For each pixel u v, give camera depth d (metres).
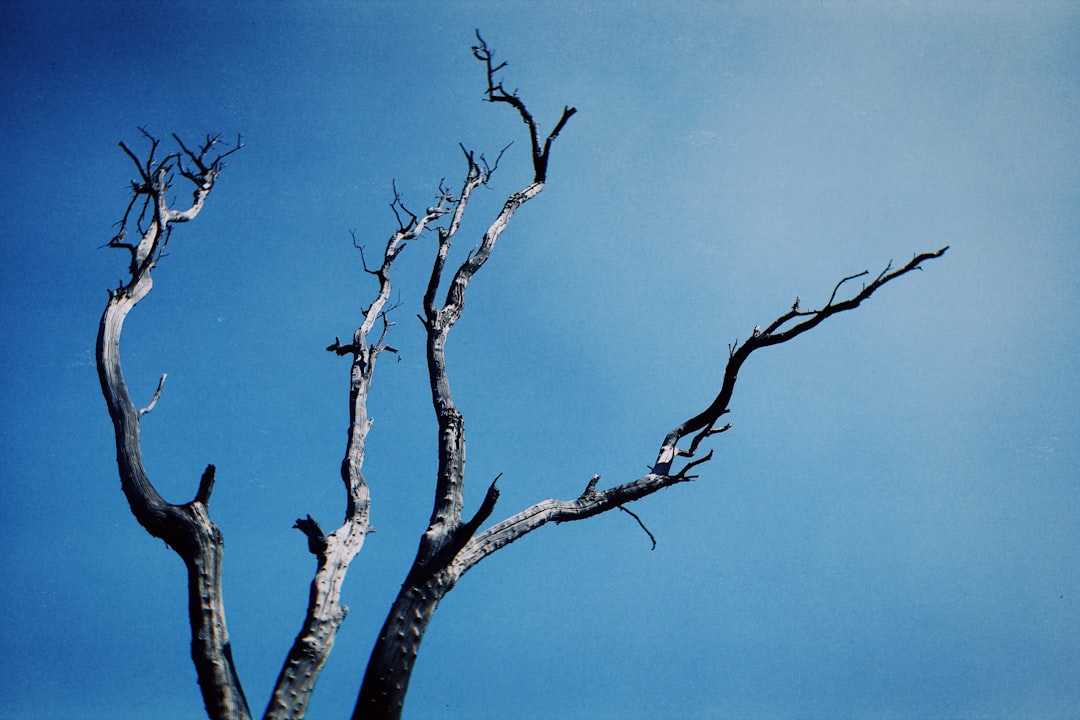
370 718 4.45
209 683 4.61
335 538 5.57
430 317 6.53
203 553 4.98
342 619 5.14
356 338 7.41
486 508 4.97
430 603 4.91
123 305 5.97
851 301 5.96
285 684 4.70
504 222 7.19
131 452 5.25
